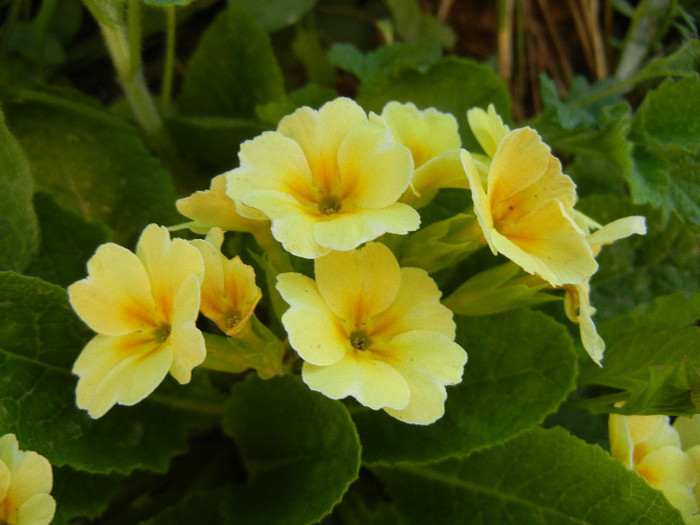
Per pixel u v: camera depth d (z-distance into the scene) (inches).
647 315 6.9
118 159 7.3
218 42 8.2
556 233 4.9
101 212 7.2
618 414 6.0
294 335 4.5
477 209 4.5
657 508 5.6
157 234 4.7
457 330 6.3
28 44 8.7
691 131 7.0
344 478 5.5
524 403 5.9
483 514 6.3
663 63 7.8
